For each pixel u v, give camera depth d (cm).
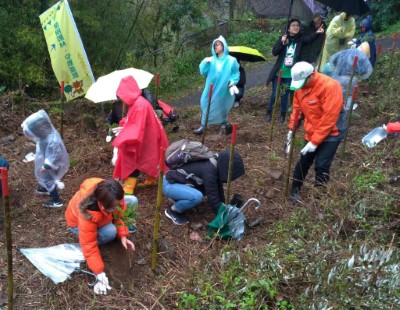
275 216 478
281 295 349
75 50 658
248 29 1688
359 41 779
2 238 439
